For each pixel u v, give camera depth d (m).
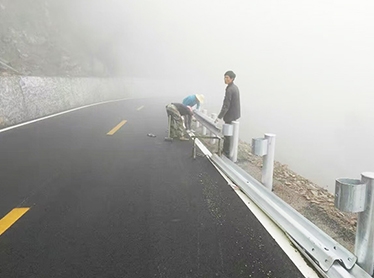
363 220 2.58
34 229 3.37
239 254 3.00
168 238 3.28
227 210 4.12
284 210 3.82
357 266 2.52
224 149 7.02
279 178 6.38
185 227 3.56
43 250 2.95
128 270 2.67
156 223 3.63
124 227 3.49
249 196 4.64
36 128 9.91
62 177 5.25
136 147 7.91
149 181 5.24
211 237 3.33
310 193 5.40
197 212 4.02
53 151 7.08
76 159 6.48
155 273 2.64
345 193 2.48
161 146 8.20
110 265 2.74
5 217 3.65
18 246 3.00
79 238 3.20
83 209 3.96
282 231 3.54
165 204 4.25
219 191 4.90
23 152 6.85
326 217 4.21
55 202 4.16
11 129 9.49
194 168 6.24
